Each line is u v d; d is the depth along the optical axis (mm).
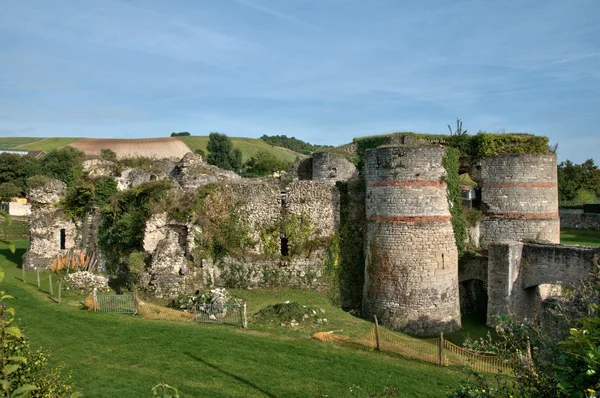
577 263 25141
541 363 11047
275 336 21875
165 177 37719
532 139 31266
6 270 36250
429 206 26438
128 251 33000
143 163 52656
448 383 17266
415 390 16750
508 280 26406
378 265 27078
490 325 27141
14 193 84688
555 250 26062
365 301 28109
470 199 36312
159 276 28953
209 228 31719
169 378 17219
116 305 25031
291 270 31359
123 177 41531
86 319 23469
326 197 31531
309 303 28641
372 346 20766
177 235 32125
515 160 30234
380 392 16500
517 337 13711
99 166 49000
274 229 31875
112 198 34500
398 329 26031
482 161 31156
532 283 27016
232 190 32344
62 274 34406
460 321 27344
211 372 17781
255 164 73625
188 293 28844
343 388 16828
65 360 18594
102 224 36000
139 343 20453
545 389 9180
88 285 29812
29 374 10250
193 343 20531
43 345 20062
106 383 16672
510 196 30312
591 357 7559
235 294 30016
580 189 87062
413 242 26219
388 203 26797
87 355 19156
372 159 27688
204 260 31422
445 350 20953
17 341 10289
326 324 24016
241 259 31609
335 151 38156
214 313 24328
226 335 21656
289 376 17656
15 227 61094
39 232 37281
